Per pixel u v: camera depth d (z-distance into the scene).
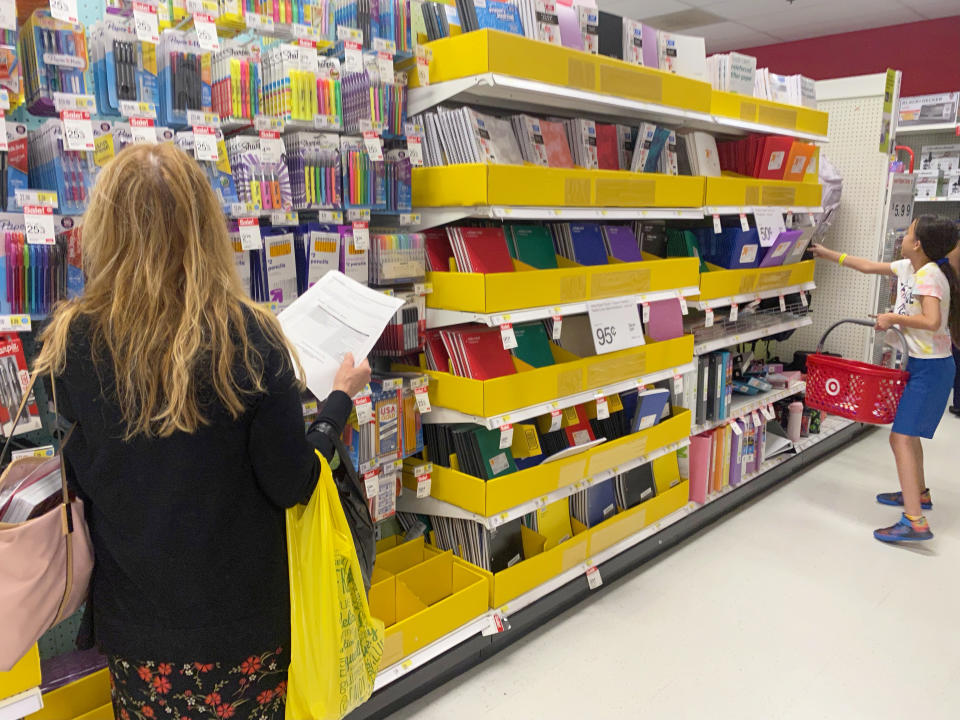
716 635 2.75
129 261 1.13
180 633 1.23
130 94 1.78
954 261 4.10
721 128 3.68
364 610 1.51
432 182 2.47
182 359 1.11
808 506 3.98
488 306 2.36
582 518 3.03
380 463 2.39
